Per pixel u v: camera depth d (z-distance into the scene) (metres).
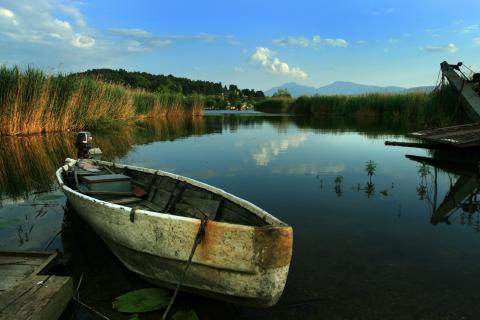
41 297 3.38
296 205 7.10
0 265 4.18
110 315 3.57
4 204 7.18
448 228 5.89
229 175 9.85
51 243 5.30
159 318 3.52
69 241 5.38
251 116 42.97
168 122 31.25
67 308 3.70
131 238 3.95
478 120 15.29
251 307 3.74
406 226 5.97
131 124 26.59
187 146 15.83
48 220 6.26
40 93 17.67
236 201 4.57
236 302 3.61
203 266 3.49
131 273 4.43
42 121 18.19
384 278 4.29
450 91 18.22
